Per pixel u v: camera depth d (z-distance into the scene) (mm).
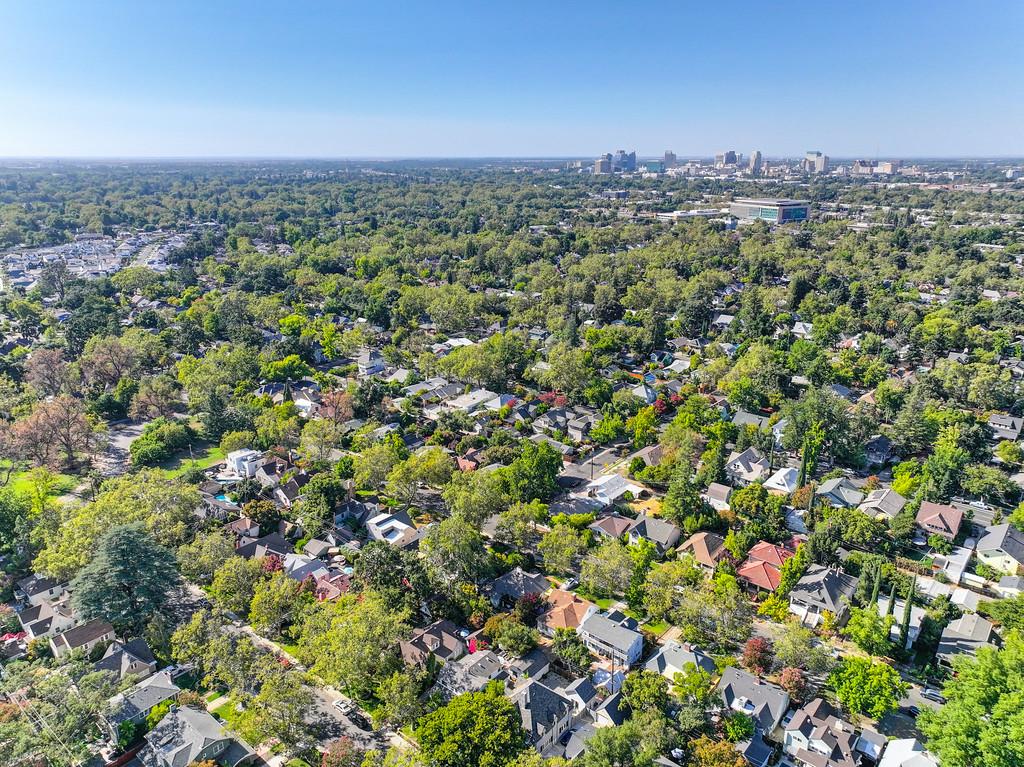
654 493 131500
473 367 182000
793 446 140750
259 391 180125
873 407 159250
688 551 109562
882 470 139250
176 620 94938
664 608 92875
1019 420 152500
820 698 78875
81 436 148375
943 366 176500
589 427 158125
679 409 165125
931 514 113812
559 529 106688
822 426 141875
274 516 120000
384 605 89250
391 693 76375
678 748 73688
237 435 146500
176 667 86688
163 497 112125
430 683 83500
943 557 107312
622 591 99562
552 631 92438
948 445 133625
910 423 143875
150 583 90938
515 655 86938
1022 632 83500
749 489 117000
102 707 73875
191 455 151500
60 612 94375
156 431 152000
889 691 74375
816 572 99562
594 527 115188
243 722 71625
